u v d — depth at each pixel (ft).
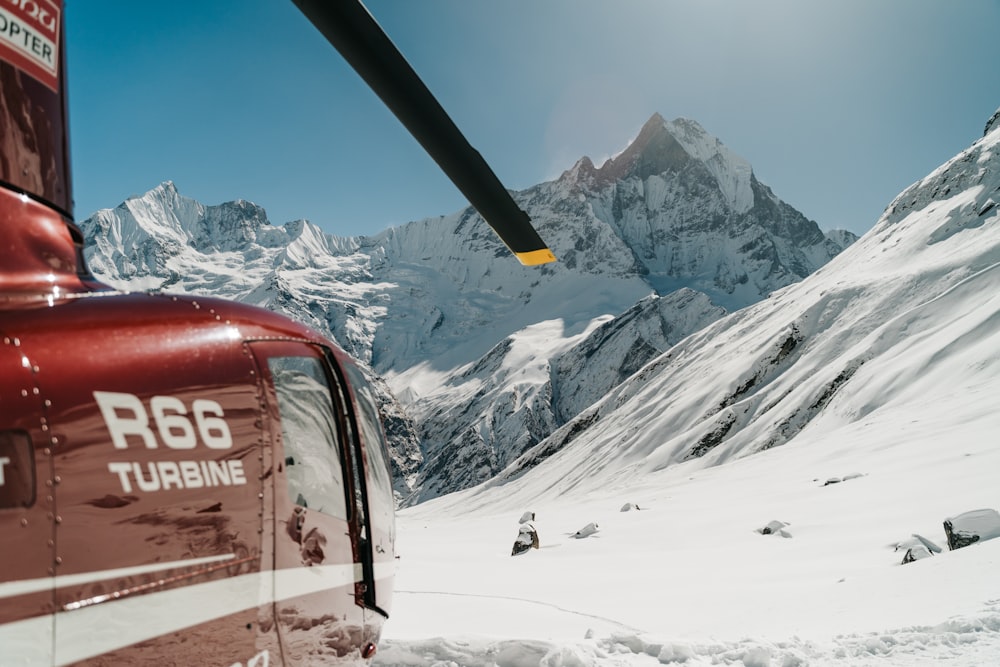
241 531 8.39
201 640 7.81
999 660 16.60
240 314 9.63
